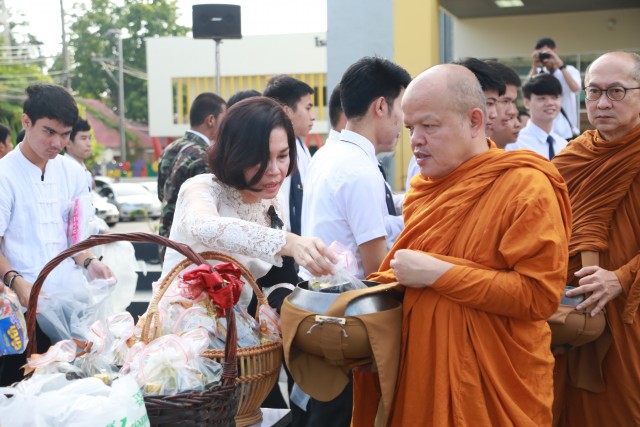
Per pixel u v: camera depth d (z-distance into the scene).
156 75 31.42
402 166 10.38
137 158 45.44
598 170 2.91
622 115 2.87
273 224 2.65
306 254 2.18
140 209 15.22
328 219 2.91
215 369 2.02
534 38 12.67
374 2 9.51
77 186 3.72
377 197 2.88
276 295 2.67
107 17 51.69
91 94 50.50
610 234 2.89
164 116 31.58
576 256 2.90
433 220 2.28
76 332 3.18
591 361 2.90
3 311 2.89
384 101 2.97
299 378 2.29
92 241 2.07
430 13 9.39
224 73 30.52
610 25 12.32
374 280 2.47
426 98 2.24
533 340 2.24
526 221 2.13
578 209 2.93
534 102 4.82
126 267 4.06
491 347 2.20
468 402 2.17
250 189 2.42
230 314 1.96
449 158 2.26
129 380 1.79
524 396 2.20
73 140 5.78
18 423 1.68
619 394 2.89
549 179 2.23
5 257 3.42
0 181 3.39
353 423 2.48
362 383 2.46
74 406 1.69
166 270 2.52
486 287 2.14
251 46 30.08
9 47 30.98
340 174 2.90
